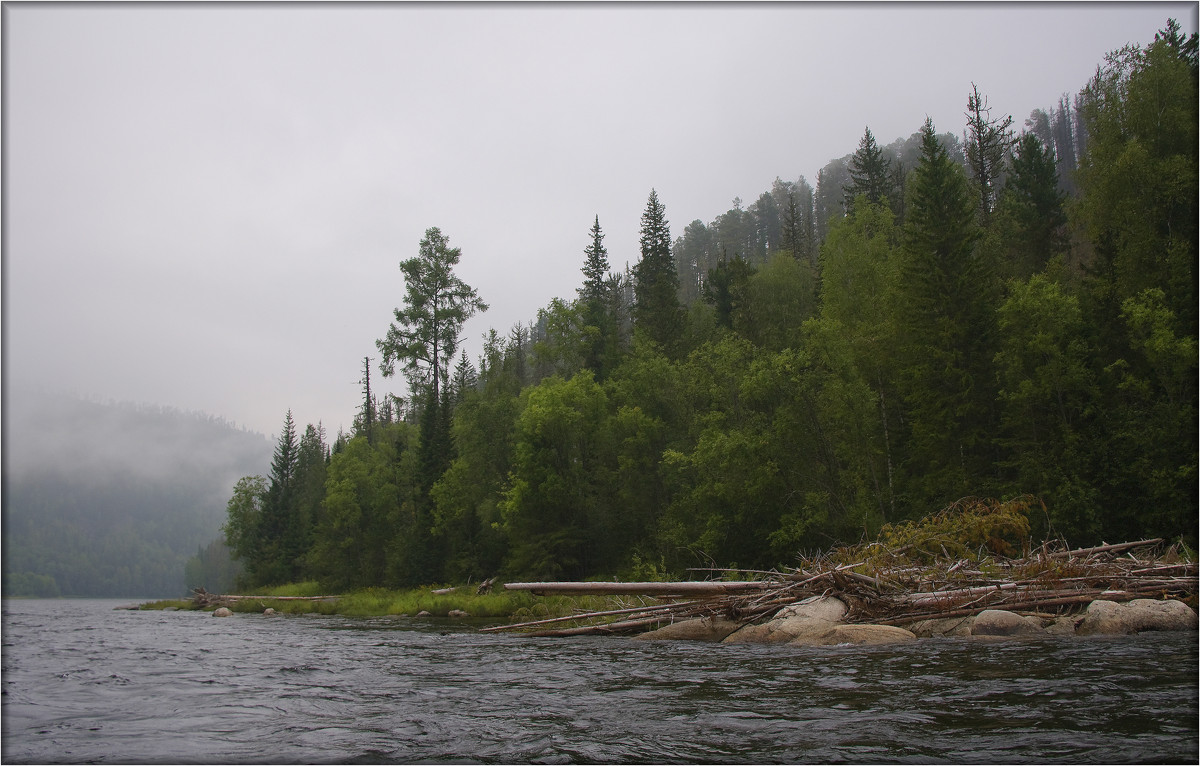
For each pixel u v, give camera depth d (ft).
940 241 102.47
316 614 114.21
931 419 96.78
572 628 57.36
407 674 34.55
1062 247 144.25
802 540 101.71
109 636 68.80
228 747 19.89
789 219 282.15
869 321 110.11
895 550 55.21
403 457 211.41
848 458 102.42
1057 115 393.91
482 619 86.48
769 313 164.76
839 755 17.48
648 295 213.25
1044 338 88.84
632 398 142.92
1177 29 109.50
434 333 196.85
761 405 112.88
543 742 19.62
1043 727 19.43
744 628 47.24
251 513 275.80
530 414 140.56
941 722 20.38
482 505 159.02
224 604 143.13
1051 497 82.69
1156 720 19.92
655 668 34.24
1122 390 88.89
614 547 137.08
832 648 39.40
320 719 23.52
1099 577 47.91
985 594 46.68
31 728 22.95
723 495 105.70
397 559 176.14
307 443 314.76
